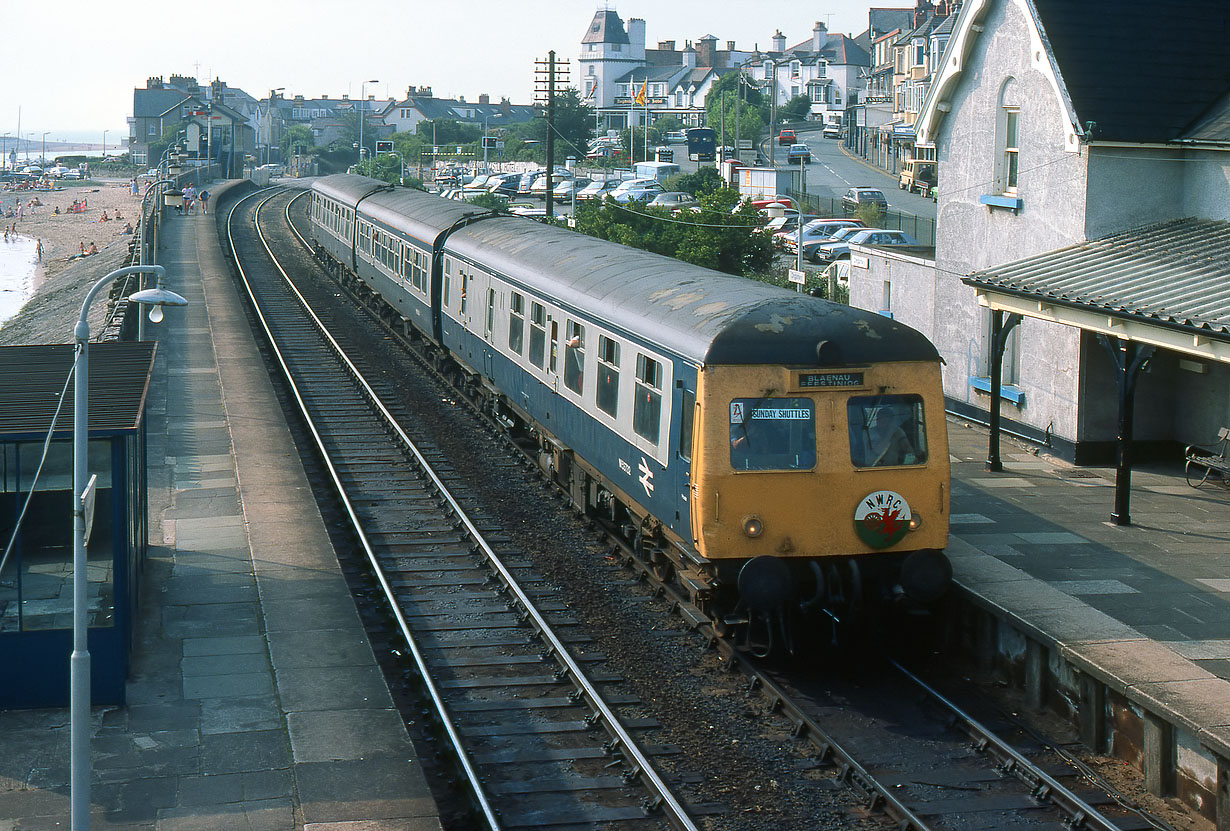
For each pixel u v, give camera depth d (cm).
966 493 1727
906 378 1196
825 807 948
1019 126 2012
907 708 1137
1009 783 993
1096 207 1856
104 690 1074
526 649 1253
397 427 2177
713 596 1223
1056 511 1631
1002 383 2103
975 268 2161
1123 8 1977
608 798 958
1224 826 918
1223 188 1798
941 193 2262
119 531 1069
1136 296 1519
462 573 1484
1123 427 1542
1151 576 1356
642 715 1103
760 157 8150
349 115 15662
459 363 2455
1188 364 1881
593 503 1620
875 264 2616
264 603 1337
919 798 961
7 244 9256
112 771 962
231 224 6072
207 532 1587
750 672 1184
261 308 3666
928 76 7794
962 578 1302
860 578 1186
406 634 1250
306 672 1161
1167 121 1858
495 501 1786
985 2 2050
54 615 1073
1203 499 1691
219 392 2483
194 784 945
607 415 1473
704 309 1257
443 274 2483
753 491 1158
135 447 1232
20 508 1062
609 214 4300
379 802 921
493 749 1038
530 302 1834
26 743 1010
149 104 14788
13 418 1079
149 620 1283
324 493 1852
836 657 1256
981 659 1255
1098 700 1066
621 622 1327
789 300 1233
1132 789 1000
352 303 3819
